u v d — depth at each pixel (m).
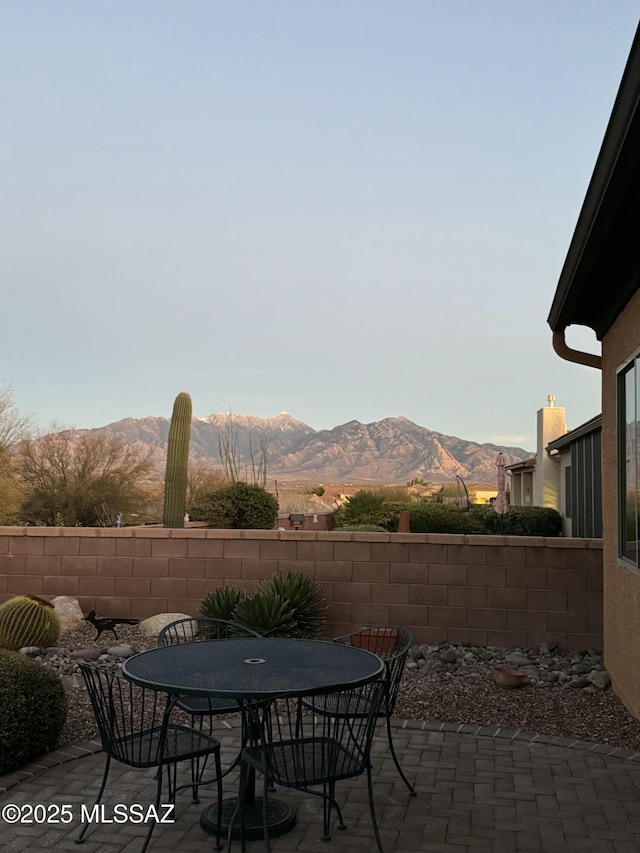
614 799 4.49
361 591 8.98
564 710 6.37
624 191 4.27
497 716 6.18
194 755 3.92
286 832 4.07
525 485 28.22
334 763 3.82
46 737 5.04
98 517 24.59
